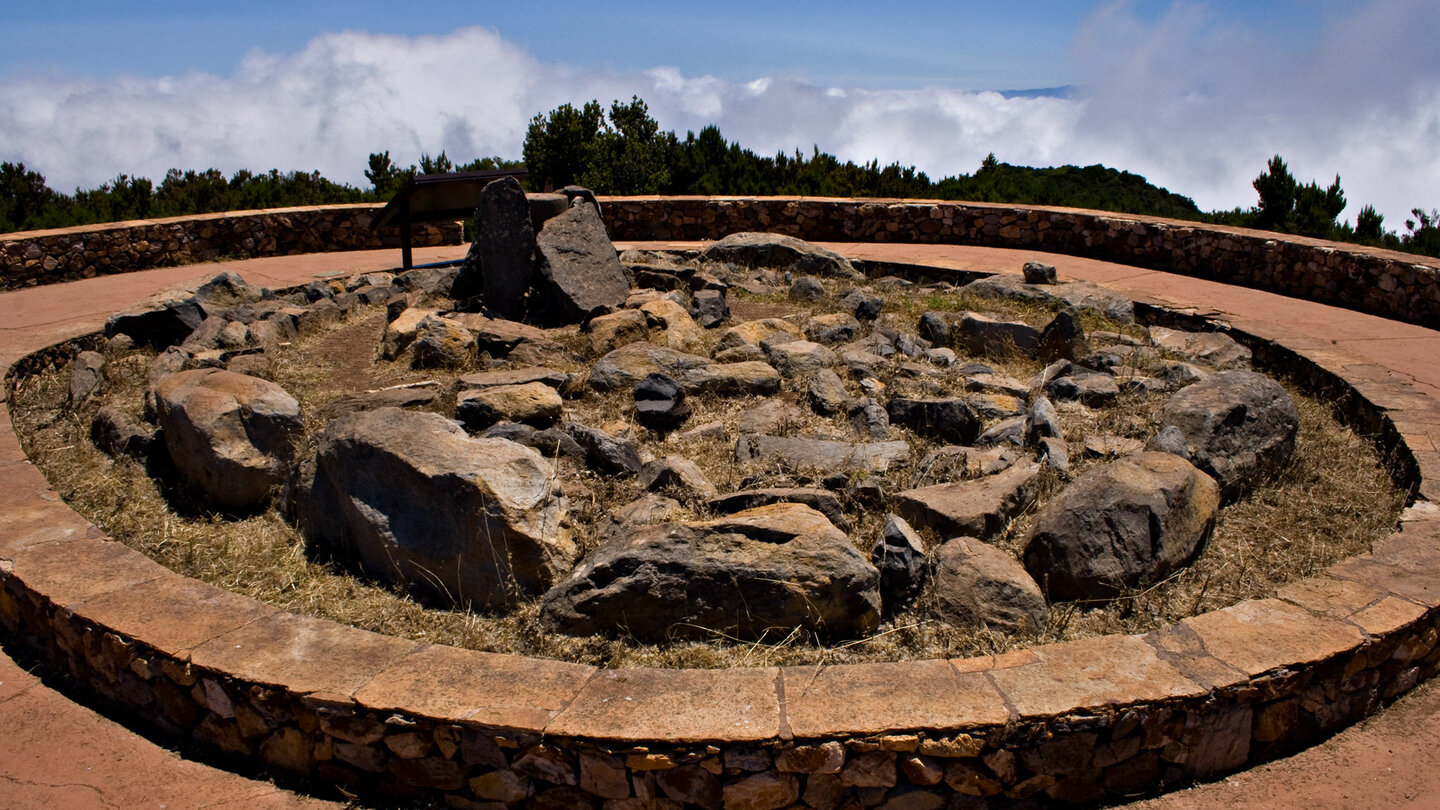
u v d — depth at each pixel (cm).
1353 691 331
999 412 552
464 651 318
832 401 558
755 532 351
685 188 1469
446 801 298
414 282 873
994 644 344
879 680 299
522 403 518
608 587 345
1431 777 311
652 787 281
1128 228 1076
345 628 332
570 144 1434
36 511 420
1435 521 414
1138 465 401
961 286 952
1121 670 304
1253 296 926
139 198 1320
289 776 312
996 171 1675
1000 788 289
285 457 452
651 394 541
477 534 360
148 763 319
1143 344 725
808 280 839
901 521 385
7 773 313
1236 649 316
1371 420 566
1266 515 450
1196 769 308
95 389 607
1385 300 859
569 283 739
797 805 285
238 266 1102
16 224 1213
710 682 299
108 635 330
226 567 395
